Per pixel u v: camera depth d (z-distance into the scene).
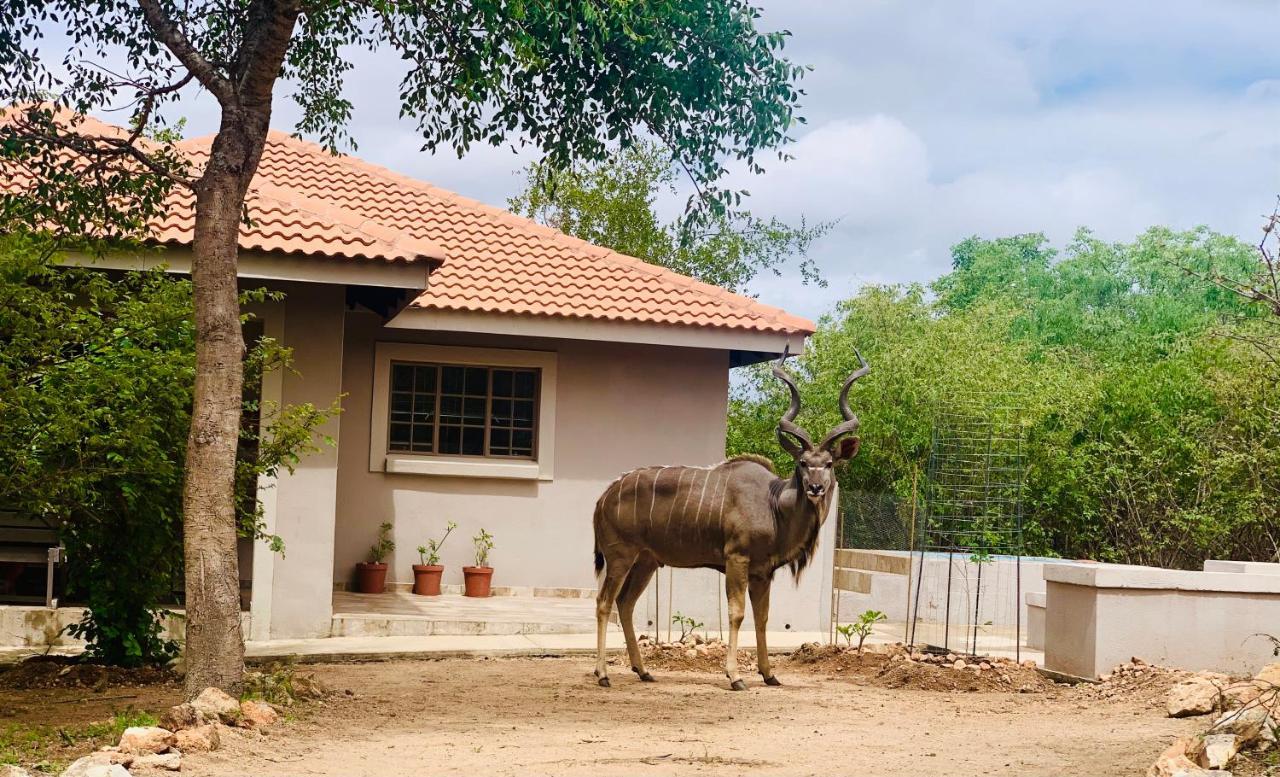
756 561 11.61
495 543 17.50
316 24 12.34
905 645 13.34
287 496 14.03
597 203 28.36
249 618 13.86
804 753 8.39
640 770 7.70
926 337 25.05
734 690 11.40
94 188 10.93
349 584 17.11
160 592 11.91
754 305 17.89
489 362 17.58
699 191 12.11
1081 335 38.44
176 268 13.35
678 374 18.06
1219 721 8.70
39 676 11.45
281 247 13.35
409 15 11.17
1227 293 38.19
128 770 7.21
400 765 7.73
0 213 11.16
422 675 11.98
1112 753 8.30
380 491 17.25
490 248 18.34
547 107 12.10
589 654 13.50
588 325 16.92
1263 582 11.80
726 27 11.53
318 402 14.13
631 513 11.82
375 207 19.02
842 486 24.94
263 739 8.38
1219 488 20.56
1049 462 22.41
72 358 11.03
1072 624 11.85
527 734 8.99
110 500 11.53
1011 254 45.06
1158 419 21.95
